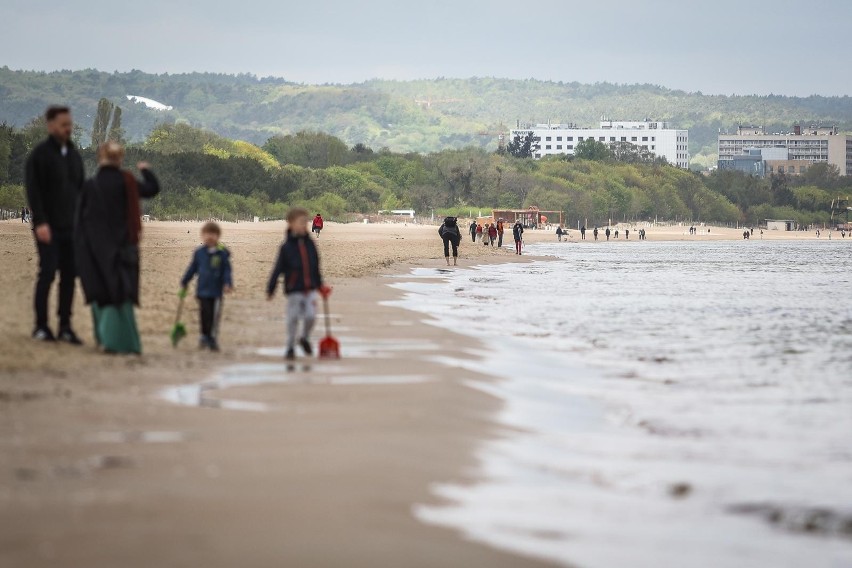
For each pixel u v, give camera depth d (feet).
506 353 179.01
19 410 104.42
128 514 71.31
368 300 277.85
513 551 67.72
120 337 145.79
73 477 80.64
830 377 158.20
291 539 66.90
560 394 138.00
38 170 147.13
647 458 100.12
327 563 62.85
